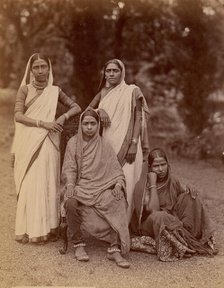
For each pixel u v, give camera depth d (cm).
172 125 994
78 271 417
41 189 461
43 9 936
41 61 471
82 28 915
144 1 902
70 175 448
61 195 454
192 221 466
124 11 905
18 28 967
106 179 450
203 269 427
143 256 452
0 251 448
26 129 470
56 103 475
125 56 956
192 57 880
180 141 885
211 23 869
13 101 1048
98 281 401
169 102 995
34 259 436
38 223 459
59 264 429
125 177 472
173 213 470
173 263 438
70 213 429
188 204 468
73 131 488
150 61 962
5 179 684
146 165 474
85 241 479
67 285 393
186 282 404
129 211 476
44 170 463
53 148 471
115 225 432
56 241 475
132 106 477
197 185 686
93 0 899
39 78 473
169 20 899
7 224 517
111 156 457
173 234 443
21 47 1010
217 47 880
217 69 889
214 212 580
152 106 1002
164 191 475
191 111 887
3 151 823
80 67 923
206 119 889
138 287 394
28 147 465
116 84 484
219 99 914
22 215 466
